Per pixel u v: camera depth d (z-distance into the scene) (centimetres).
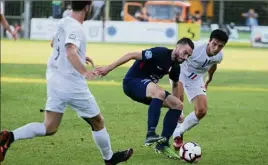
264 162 1752
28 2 7600
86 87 1480
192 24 7206
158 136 1586
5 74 4131
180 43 1642
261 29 7338
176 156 1698
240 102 3086
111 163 1567
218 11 7712
